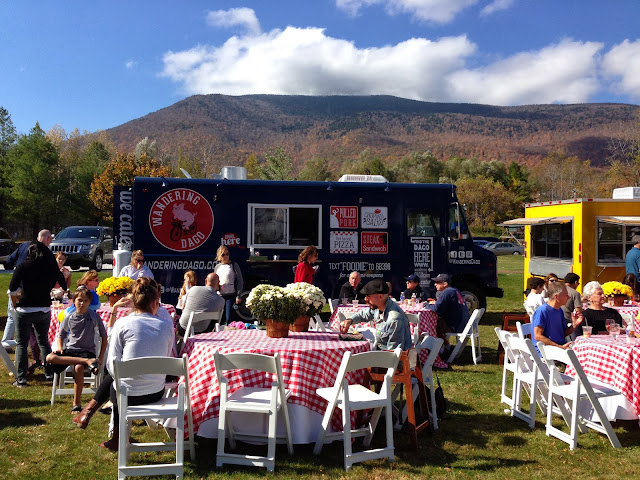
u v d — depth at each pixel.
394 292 12.12
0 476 4.55
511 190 89.31
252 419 5.07
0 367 8.28
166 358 4.64
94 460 4.91
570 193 93.19
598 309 7.72
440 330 9.17
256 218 11.80
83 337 6.41
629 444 5.50
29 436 5.47
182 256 11.60
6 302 14.54
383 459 5.02
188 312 7.81
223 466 4.78
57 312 7.86
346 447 4.76
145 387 4.79
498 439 5.61
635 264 11.21
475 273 12.60
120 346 4.84
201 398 5.14
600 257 12.44
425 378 6.01
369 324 7.59
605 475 4.73
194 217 11.66
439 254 12.22
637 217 12.27
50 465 4.79
